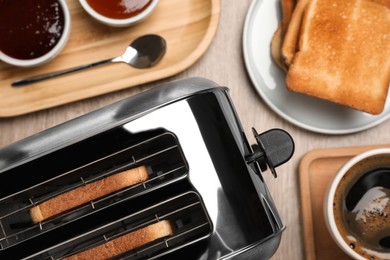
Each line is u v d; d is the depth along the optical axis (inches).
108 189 21.4
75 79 28.2
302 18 27.4
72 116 28.5
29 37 27.2
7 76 28.0
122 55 28.1
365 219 26.4
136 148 22.2
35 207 21.4
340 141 28.8
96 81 28.1
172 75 27.8
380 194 26.3
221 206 21.8
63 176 22.2
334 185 25.3
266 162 22.8
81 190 21.4
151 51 28.0
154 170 22.5
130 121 21.9
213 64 28.7
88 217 21.5
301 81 27.5
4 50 27.1
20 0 27.1
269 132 22.7
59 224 21.7
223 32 28.7
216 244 21.6
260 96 28.3
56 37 27.3
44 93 28.0
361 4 27.5
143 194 21.5
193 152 21.8
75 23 28.2
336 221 26.2
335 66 27.5
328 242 28.1
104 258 21.3
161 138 22.1
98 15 27.1
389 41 27.5
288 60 27.6
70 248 22.3
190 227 22.4
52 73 28.1
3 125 28.4
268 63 28.2
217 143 22.1
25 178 21.7
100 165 22.3
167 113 22.0
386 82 27.6
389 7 27.6
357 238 26.3
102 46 28.2
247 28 28.0
